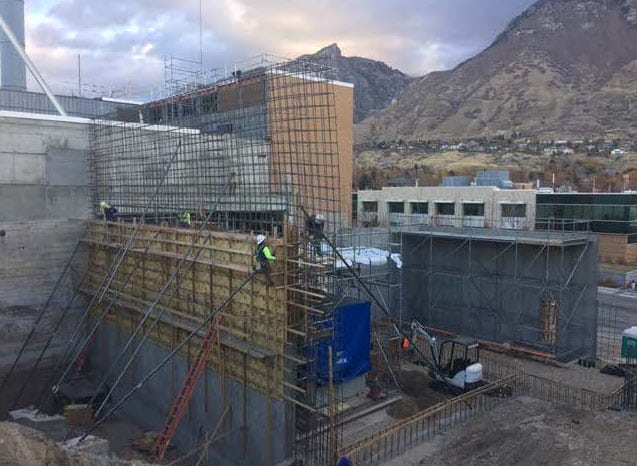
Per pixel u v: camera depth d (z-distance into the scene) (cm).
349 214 4506
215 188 2581
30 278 2800
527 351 2814
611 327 3594
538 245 2812
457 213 6500
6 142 2731
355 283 2553
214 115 2973
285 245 1802
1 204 2720
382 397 2245
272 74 2456
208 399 2081
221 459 2017
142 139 3019
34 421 2331
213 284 2122
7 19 4234
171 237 2356
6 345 2717
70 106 4469
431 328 3203
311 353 1852
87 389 2675
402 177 12862
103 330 2792
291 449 1795
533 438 1914
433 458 1798
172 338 2278
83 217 2991
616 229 5753
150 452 2019
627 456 1764
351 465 1684
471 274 3092
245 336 1925
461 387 2334
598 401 2258
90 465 1366
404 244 3356
